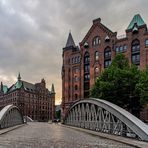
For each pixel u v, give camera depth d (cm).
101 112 2847
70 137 2339
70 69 8869
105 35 7862
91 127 3366
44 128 4219
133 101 4016
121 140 1903
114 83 3916
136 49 7019
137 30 7019
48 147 1462
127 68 4172
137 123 1972
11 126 4156
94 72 8012
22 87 15775
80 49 8556
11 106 4094
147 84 3566
